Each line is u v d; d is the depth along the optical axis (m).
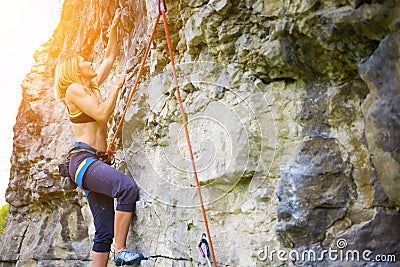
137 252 4.00
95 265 3.88
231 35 3.05
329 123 2.77
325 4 2.51
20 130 8.58
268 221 2.90
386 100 2.21
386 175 2.23
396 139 2.15
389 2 2.17
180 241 3.51
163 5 3.57
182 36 3.58
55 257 6.62
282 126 2.95
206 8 3.11
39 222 7.67
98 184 3.80
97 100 3.99
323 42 2.60
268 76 3.02
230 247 3.11
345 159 2.65
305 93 2.89
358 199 2.58
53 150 7.14
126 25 4.95
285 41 2.79
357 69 2.62
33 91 8.38
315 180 2.69
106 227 3.94
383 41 2.25
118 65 5.40
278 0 2.76
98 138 3.93
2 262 8.37
